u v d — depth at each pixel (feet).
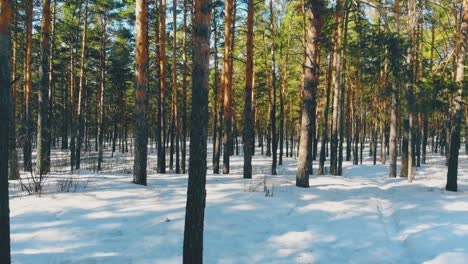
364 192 39.14
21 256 18.65
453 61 67.15
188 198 16.93
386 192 40.70
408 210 30.86
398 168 84.38
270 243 22.12
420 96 43.39
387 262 19.79
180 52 79.97
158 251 20.02
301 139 39.83
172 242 21.26
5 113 14.57
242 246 21.48
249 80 48.67
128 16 71.46
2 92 14.52
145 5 37.04
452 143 42.50
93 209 26.35
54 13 74.28
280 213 27.89
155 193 31.99
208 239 22.24
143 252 19.81
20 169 54.95
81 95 75.92
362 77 86.89
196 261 16.75
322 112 115.03
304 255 20.53
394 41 50.52
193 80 16.96
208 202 29.63
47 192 30.53
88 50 88.74
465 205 32.71
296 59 92.58
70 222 23.61
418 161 88.99
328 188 40.09
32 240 20.70
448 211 30.32
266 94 112.47
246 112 48.80
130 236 21.93
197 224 16.79
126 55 96.22
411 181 52.06
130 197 30.01
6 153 14.51
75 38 86.69
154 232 22.63
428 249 21.20
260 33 80.53
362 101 104.63
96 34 88.02
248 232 23.73
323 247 21.80
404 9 59.31
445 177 66.54
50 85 84.69
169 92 98.37
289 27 82.74
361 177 71.26
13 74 67.05
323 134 65.51
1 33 14.66
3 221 14.32
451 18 70.03
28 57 58.80
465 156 112.57
